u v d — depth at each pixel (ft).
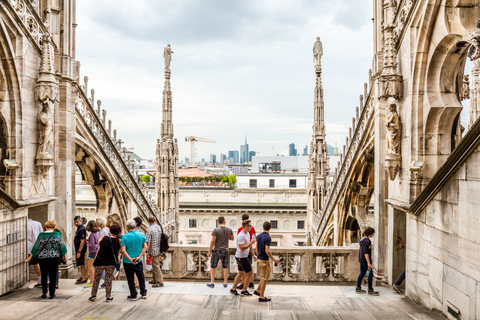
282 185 197.47
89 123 51.90
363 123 50.44
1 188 33.09
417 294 31.60
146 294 32.22
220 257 35.83
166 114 94.89
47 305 29.48
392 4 36.40
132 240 31.09
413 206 31.14
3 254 32.09
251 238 34.35
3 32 32.50
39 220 39.88
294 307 30.68
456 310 25.26
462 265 24.48
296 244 155.02
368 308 30.32
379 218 40.19
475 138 22.17
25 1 35.63
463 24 28.19
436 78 32.27
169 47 94.07
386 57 35.58
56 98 38.58
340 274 40.83
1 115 34.30
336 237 67.72
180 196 160.25
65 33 43.09
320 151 88.94
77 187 151.64
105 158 57.57
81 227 37.09
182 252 40.68
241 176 199.21
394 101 36.70
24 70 35.55
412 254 32.63
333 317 27.22
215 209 154.61
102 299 31.50
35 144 37.65
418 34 32.01
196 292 34.37
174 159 96.68
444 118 32.14
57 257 31.63
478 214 22.67
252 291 35.50
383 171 40.29
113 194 63.57
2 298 31.58
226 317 27.14
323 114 88.89
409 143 33.58
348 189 60.03
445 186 26.61
